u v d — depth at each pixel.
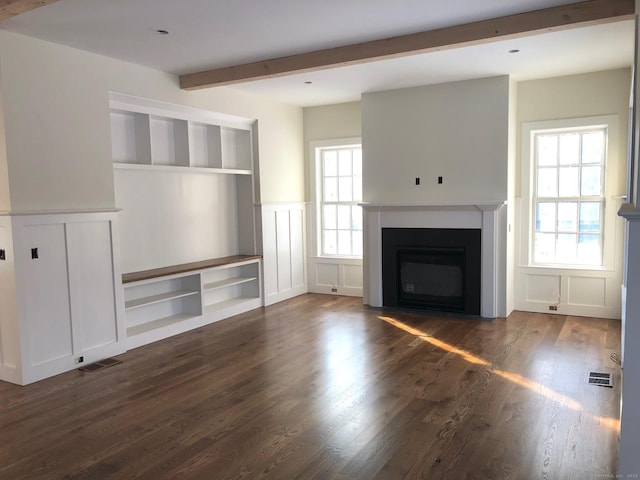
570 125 5.58
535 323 5.45
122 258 5.08
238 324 5.72
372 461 2.70
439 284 6.00
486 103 5.61
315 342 4.94
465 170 5.78
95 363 4.41
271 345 4.88
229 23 3.77
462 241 5.79
